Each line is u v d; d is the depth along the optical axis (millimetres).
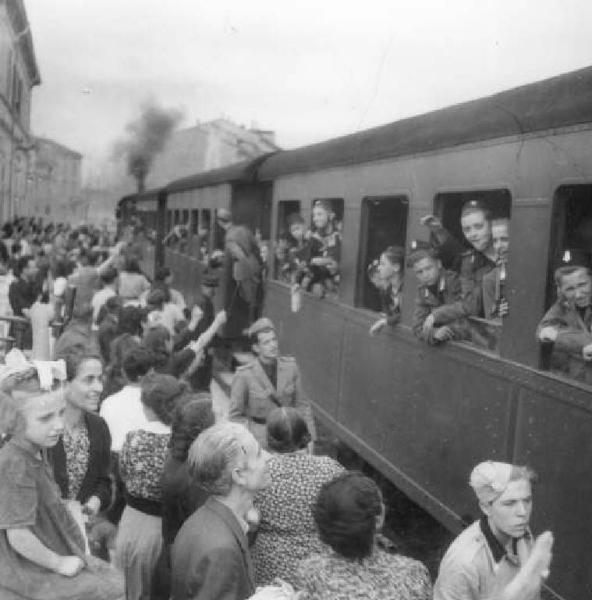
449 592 2865
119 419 4375
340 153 7402
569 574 3967
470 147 5137
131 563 3734
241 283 10852
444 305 5418
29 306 10086
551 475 4148
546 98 4395
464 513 5043
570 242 4316
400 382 6082
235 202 11492
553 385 4180
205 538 2766
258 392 5520
